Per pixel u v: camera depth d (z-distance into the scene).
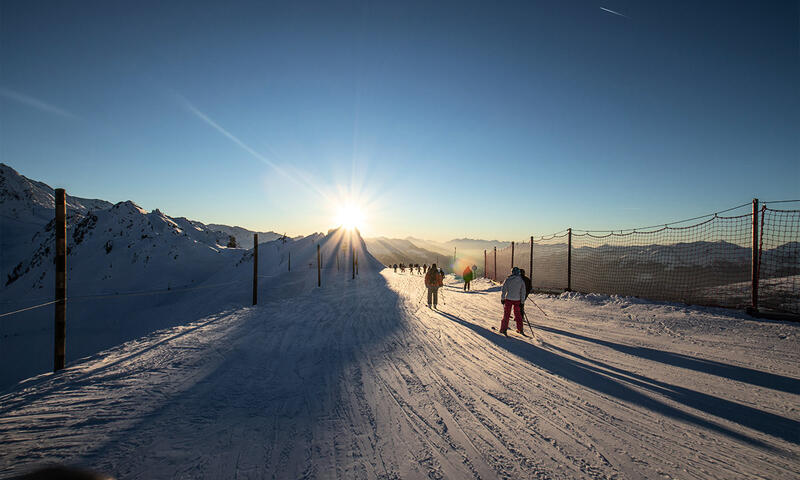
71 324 48.09
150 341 7.97
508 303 8.78
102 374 5.47
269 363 6.29
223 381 5.20
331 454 3.06
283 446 3.21
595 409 4.04
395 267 81.06
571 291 15.82
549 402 4.27
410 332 9.23
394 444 3.25
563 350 6.93
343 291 24.94
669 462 2.89
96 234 87.50
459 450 3.12
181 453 3.06
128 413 3.95
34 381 5.15
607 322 9.65
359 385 5.01
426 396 4.52
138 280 68.81
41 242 106.56
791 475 2.68
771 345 6.44
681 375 5.18
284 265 67.12
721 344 6.75
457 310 13.96
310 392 4.74
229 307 15.00
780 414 3.80
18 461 2.88
